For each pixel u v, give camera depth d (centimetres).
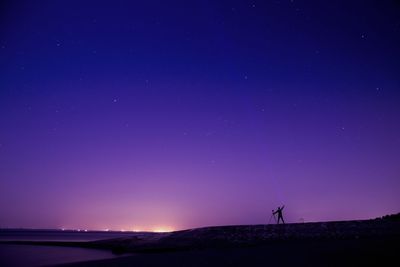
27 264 1641
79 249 2606
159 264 1270
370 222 1841
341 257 1128
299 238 1689
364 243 1382
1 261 1803
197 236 1939
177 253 1600
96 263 1409
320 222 1906
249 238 1775
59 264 1465
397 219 2069
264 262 1160
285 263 1115
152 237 2220
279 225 1920
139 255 1653
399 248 1197
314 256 1191
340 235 1667
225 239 1806
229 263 1189
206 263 1222
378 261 1021
